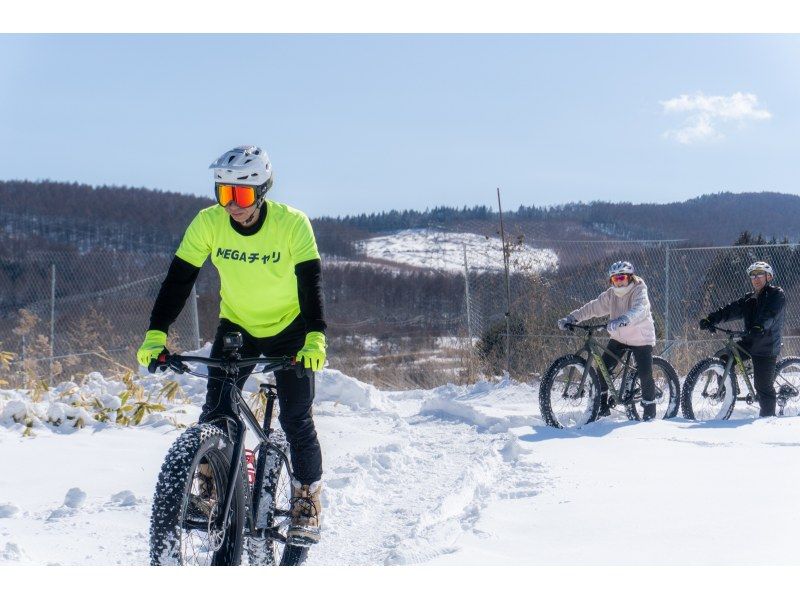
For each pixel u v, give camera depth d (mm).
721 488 5133
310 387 3881
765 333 9273
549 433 7664
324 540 4543
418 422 9219
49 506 5129
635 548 3939
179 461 3123
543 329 12953
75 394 8008
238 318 3955
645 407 8984
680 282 13375
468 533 4312
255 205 3635
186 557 3551
